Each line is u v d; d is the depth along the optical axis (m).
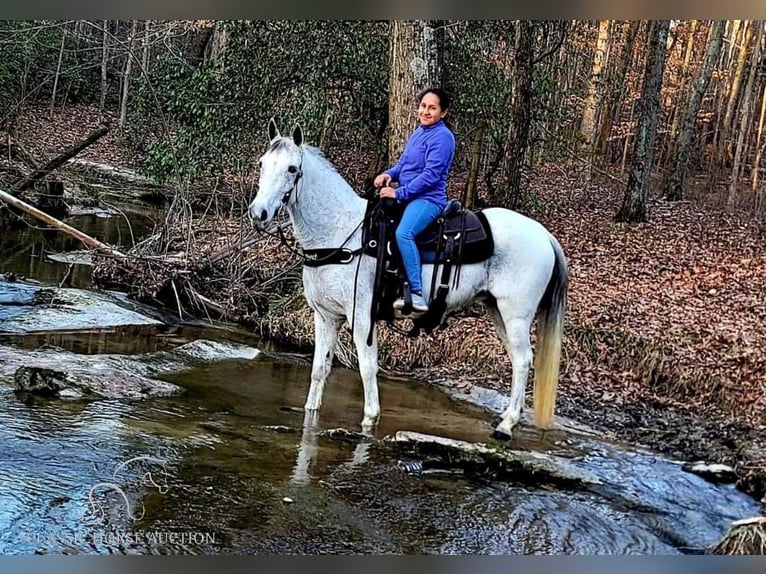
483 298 6.08
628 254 12.65
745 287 10.60
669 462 5.60
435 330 8.49
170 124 12.41
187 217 11.14
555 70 16.05
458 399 7.12
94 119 24.39
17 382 5.64
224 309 9.75
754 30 21.27
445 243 5.70
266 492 4.21
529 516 4.33
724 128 22.95
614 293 10.12
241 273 10.16
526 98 13.01
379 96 11.62
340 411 6.21
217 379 6.77
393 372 7.99
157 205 17.59
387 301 5.62
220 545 3.58
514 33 12.91
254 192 11.95
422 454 5.14
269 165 5.27
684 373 7.36
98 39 21.88
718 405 7.00
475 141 13.66
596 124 23.50
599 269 11.55
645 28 24.42
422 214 5.57
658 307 9.50
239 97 10.80
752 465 5.56
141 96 12.25
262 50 10.88
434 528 4.06
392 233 5.59
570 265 11.78
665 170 23.70
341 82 11.48
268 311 9.49
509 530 4.14
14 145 15.88
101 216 15.61
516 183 13.52
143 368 6.65
